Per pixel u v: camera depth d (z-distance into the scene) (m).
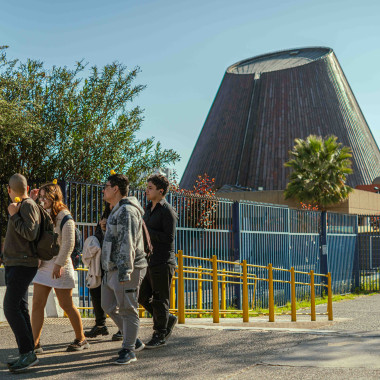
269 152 73.44
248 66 89.38
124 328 5.16
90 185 9.50
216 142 79.19
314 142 39.91
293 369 4.88
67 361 5.18
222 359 5.31
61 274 5.39
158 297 5.90
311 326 8.80
